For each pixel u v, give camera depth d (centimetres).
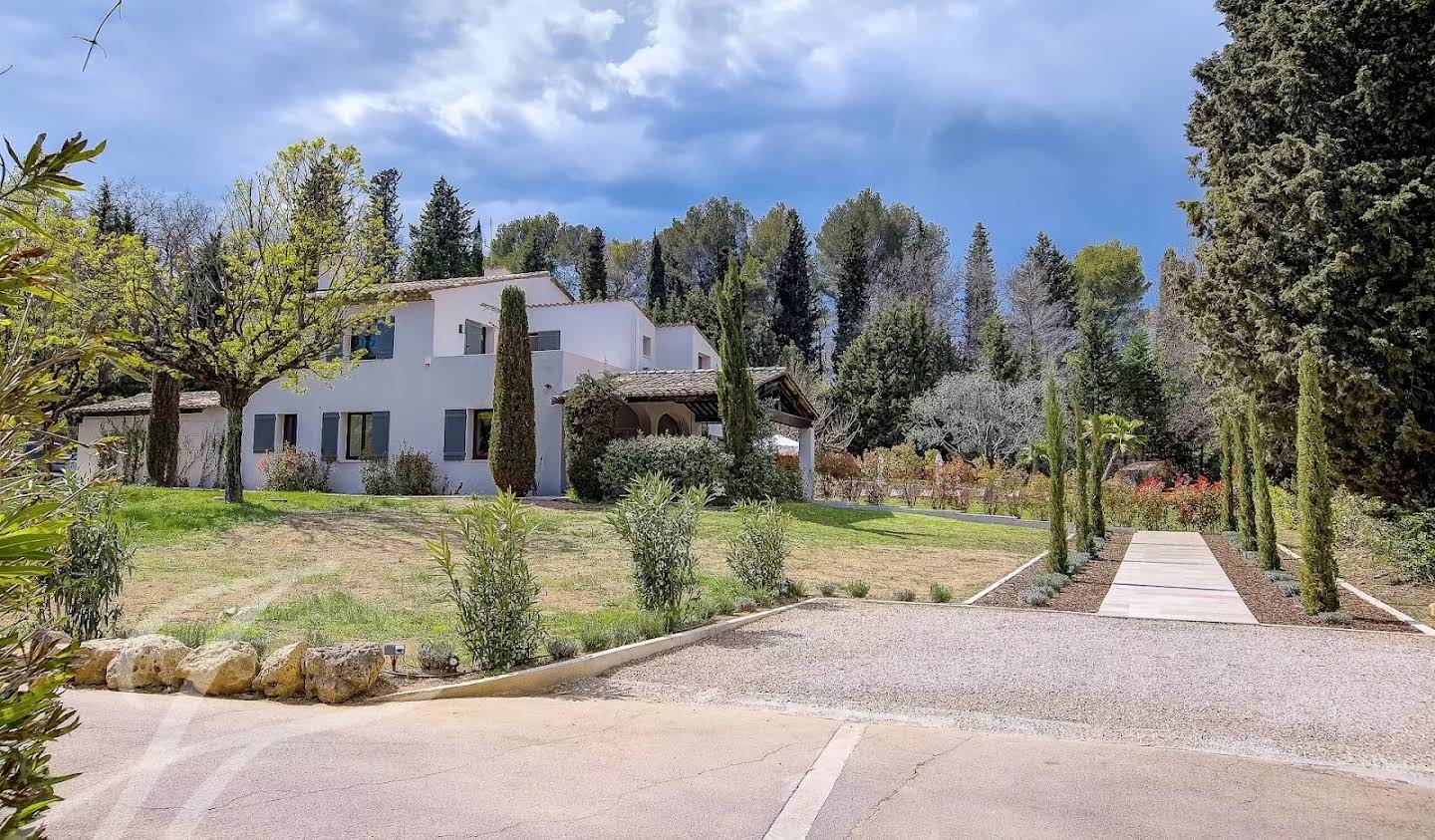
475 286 2852
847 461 3488
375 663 727
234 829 420
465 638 816
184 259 2198
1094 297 6488
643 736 600
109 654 733
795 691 748
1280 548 2042
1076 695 732
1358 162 1485
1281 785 506
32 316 242
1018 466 4231
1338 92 1565
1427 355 1398
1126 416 4600
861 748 573
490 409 2505
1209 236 1847
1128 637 995
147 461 2509
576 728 621
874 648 934
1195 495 2953
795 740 592
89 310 1581
